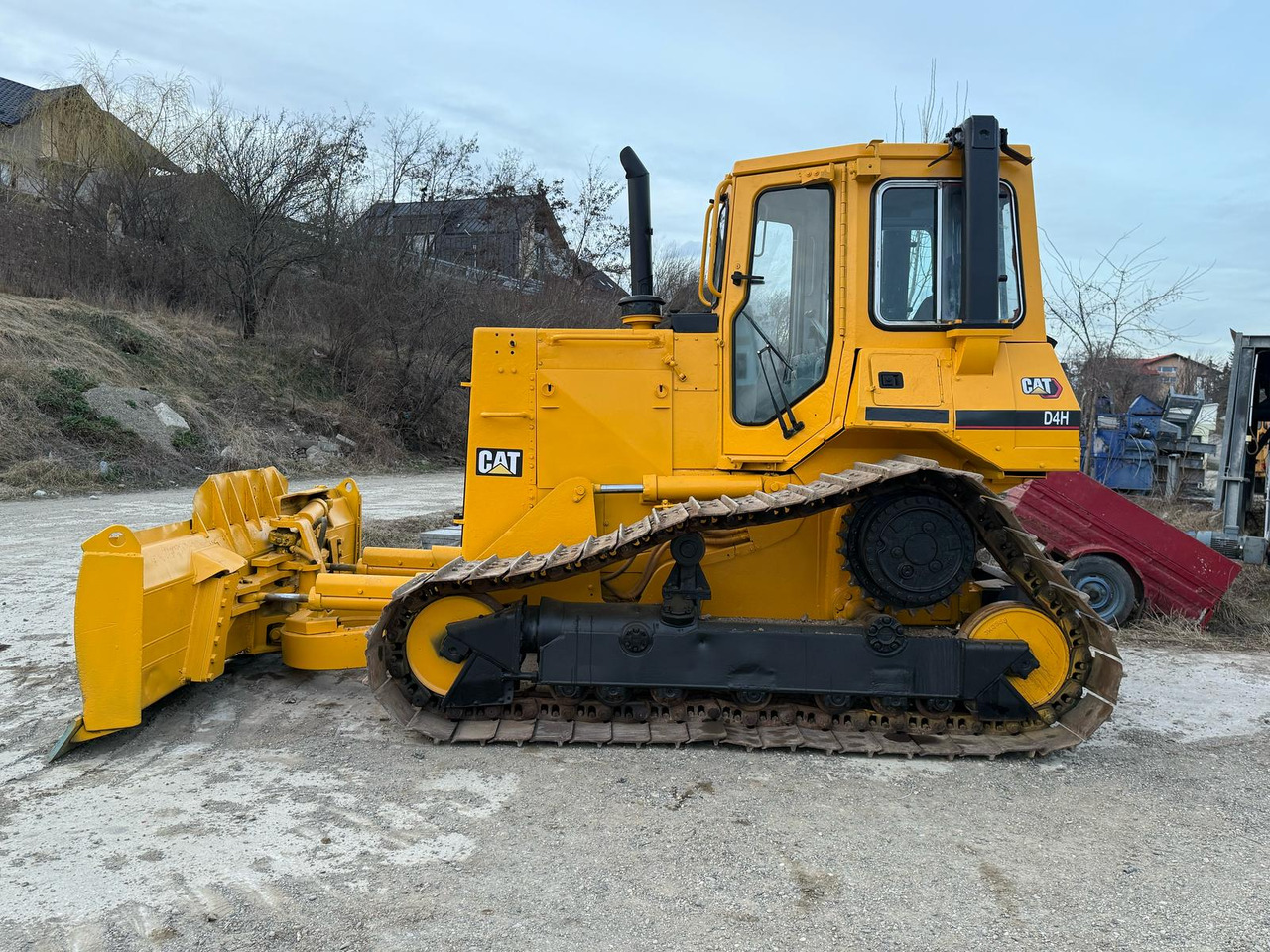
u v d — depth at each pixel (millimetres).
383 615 3934
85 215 19984
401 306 21359
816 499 3750
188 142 21109
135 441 14391
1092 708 4000
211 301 21094
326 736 4094
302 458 17703
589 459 4387
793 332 4254
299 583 4832
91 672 3740
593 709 4160
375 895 2746
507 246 25250
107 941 2469
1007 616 4004
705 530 4141
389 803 3408
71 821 3195
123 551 3730
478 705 4105
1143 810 3516
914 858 3072
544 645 4043
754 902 2758
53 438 13656
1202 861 3094
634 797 3506
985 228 3912
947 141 4090
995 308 3922
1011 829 3316
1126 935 2615
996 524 4074
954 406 3934
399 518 11211
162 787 3500
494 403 4438
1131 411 14055
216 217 20250
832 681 3973
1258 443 11102
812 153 4156
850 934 2598
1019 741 4008
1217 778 3863
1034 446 3938
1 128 22547
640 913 2682
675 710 4172
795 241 4258
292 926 2568
